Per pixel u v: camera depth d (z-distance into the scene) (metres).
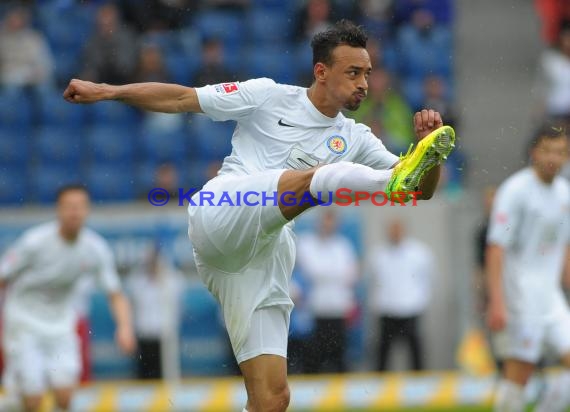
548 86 55.62
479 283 38.03
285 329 20.73
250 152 20.42
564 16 59.12
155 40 54.12
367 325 41.59
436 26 57.88
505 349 29.14
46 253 31.00
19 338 31.47
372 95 49.34
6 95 53.00
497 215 28.48
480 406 38.19
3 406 33.22
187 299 40.56
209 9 56.44
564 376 30.06
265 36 56.12
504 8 60.38
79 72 51.69
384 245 42.12
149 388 38.28
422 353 41.19
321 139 20.33
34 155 51.59
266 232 19.64
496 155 54.78
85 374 38.19
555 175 28.45
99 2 57.56
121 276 40.50
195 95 19.80
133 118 52.69
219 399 37.88
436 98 52.38
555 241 28.91
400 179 18.23
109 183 50.28
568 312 29.03
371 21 55.25
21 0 56.78
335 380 39.22
